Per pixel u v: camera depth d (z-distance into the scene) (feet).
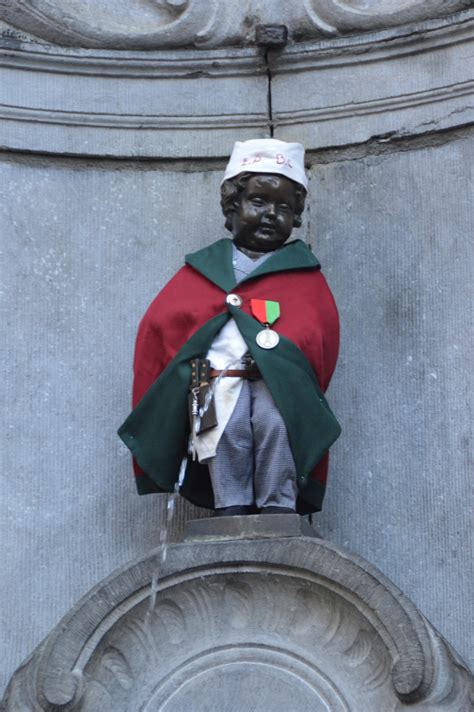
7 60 22.34
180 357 18.81
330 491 20.56
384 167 22.03
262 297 19.19
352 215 21.95
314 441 18.60
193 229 22.15
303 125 22.49
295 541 17.56
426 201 21.66
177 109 22.61
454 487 20.13
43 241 21.84
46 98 22.38
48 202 22.06
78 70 22.54
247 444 18.49
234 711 17.52
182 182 22.41
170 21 22.99
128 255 21.95
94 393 21.15
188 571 17.65
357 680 17.37
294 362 18.71
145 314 19.83
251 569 17.62
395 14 22.36
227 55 22.72
